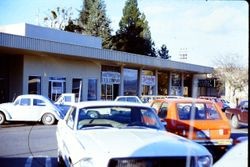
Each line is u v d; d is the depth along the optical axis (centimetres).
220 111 1018
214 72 5091
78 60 3291
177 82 4759
